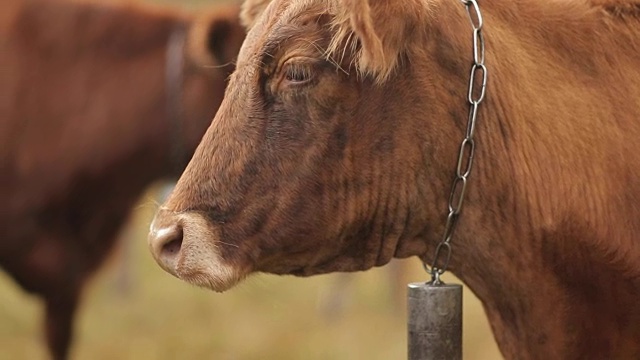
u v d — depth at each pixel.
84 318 16.08
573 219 5.49
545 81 5.57
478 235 5.59
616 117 5.60
